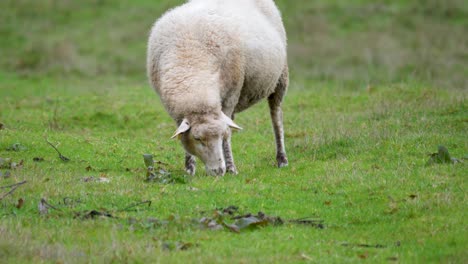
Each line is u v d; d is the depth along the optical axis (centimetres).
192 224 2912
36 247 2581
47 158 4122
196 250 2616
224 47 3666
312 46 9131
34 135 4609
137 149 4500
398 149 4056
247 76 3844
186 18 3734
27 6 11038
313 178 3675
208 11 3788
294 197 3375
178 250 2634
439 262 2542
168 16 3834
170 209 3122
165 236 2777
